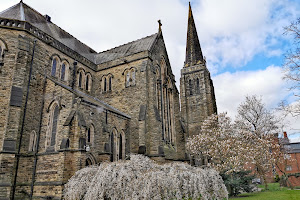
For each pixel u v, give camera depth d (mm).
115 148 33000
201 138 43375
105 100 42812
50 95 29484
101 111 30922
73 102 26703
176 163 20469
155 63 44406
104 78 44938
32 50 30891
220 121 48250
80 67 41812
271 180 68250
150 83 40062
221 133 42719
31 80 29719
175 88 50906
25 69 28391
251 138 43562
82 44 50312
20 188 25156
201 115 74188
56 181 23266
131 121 38344
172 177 17125
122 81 42125
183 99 78062
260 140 41094
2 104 26234
